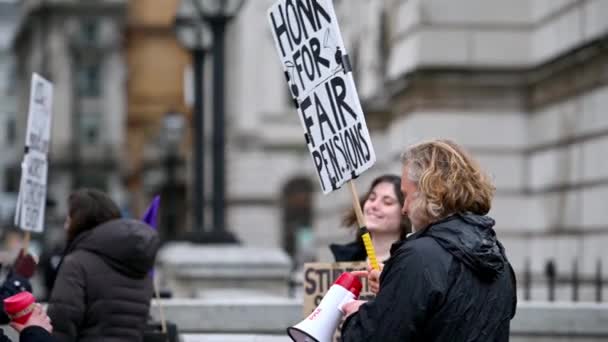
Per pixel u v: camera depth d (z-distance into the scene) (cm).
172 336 1783
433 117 3538
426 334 1046
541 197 3453
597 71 3144
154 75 18150
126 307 1568
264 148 11119
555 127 3384
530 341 2078
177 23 4656
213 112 3756
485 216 1111
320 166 1305
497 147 3541
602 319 2078
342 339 1073
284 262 3550
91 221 1617
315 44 1297
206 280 3509
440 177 1090
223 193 3741
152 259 1588
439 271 1039
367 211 1559
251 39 11112
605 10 3092
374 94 4572
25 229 1792
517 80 3525
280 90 11175
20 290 1582
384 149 4588
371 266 1233
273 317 2095
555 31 3381
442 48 3541
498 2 3544
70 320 1534
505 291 1083
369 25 4891
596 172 3145
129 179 17925
